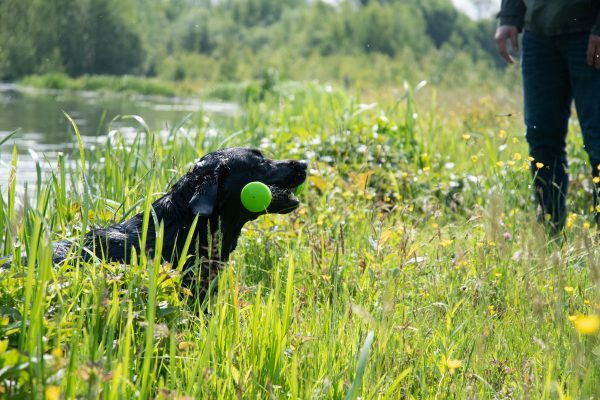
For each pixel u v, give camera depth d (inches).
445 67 1664.6
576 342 105.2
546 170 210.8
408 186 247.4
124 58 2236.7
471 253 162.2
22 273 109.3
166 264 120.8
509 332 128.3
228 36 3622.0
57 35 1959.9
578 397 99.1
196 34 3417.8
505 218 193.0
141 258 121.1
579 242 148.1
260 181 150.3
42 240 100.3
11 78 1811.0
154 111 852.0
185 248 122.9
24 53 1791.3
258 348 108.0
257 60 2659.9
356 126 292.8
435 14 4355.3
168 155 227.5
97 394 85.8
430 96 598.5
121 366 89.7
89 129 554.3
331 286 142.9
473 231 180.5
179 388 93.5
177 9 4003.4
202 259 130.1
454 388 106.5
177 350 111.9
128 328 93.4
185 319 116.7
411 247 155.3
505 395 109.6
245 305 120.9
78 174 206.8
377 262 152.1
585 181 251.4
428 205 230.1
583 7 195.8
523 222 174.6
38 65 1827.0
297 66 2269.9
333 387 103.7
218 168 145.8
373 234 176.6
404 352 113.8
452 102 574.2
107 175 203.0
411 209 194.5
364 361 92.8
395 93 540.7
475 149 305.0
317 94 504.1
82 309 100.0
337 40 3299.7
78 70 2095.2
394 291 130.2
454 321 131.6
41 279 94.3
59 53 1946.4
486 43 4416.8
